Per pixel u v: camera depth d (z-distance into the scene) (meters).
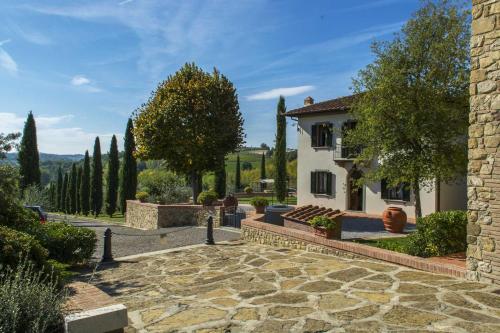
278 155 32.62
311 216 13.18
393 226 15.88
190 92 22.92
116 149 38.38
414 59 13.14
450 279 7.17
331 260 9.48
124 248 13.82
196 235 16.20
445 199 20.12
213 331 5.19
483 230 6.83
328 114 24.44
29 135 37.91
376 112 13.14
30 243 5.84
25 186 35.53
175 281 8.51
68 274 6.67
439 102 12.80
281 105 32.69
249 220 14.49
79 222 26.61
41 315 4.05
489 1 6.81
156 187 26.27
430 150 13.26
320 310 5.83
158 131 22.69
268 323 5.40
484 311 5.49
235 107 25.00
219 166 24.94
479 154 6.91
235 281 8.02
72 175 45.00
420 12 13.30
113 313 4.23
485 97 6.83
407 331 4.91
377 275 7.68
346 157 23.14
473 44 7.08
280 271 8.62
